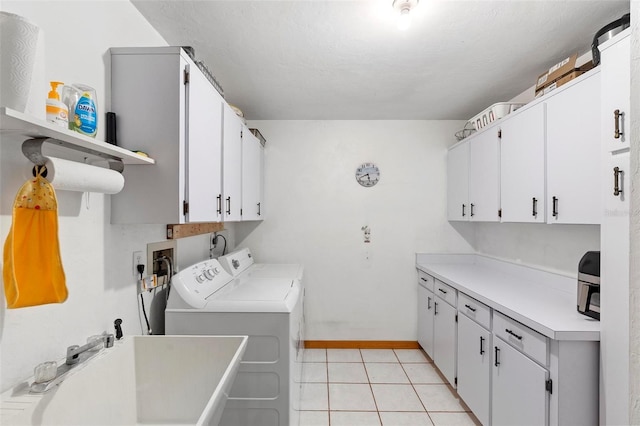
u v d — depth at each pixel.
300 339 2.44
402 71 2.27
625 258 1.29
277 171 3.40
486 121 2.62
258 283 2.34
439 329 2.81
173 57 1.38
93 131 1.13
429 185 3.41
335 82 2.46
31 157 0.96
